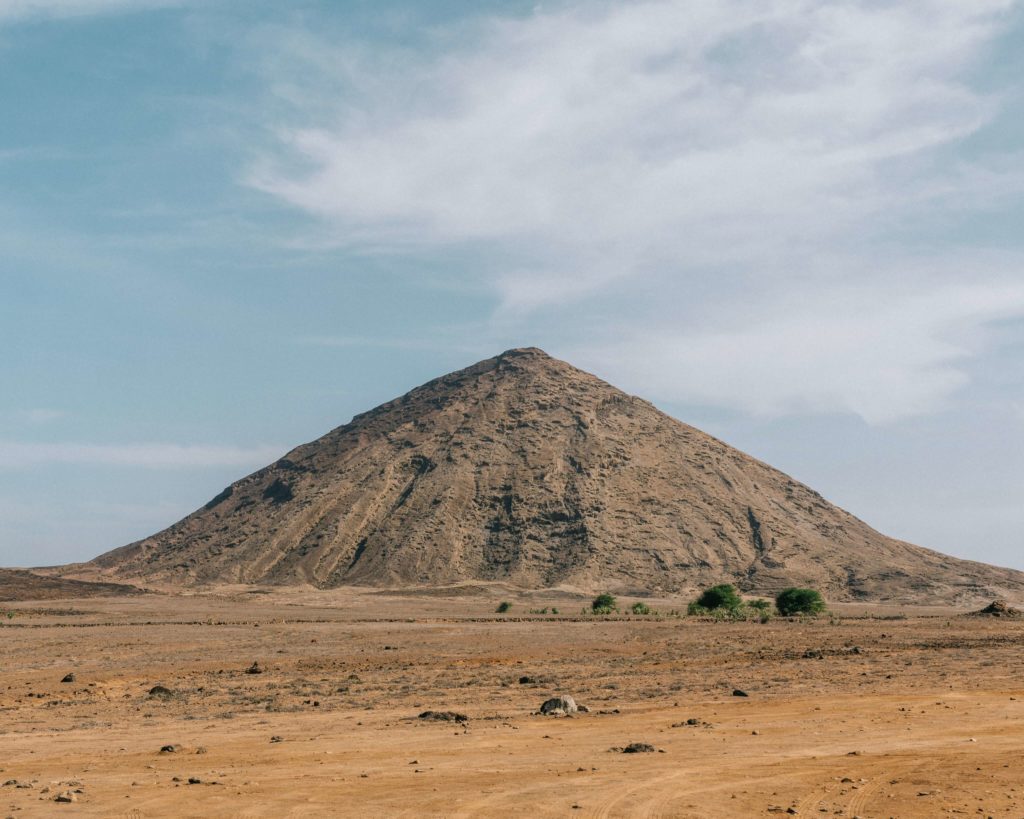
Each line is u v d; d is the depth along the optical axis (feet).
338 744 81.76
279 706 109.50
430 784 63.98
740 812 55.47
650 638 228.63
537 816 54.85
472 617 374.84
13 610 413.39
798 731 84.58
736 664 158.51
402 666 164.45
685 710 101.24
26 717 104.27
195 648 200.03
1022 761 68.85
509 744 80.23
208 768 71.31
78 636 232.32
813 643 206.90
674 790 61.11
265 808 57.62
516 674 146.82
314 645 207.41
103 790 63.46
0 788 64.23
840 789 61.05
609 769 68.18
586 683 131.85
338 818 54.95
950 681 121.80
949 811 55.21
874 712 95.35
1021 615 353.10
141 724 97.30
